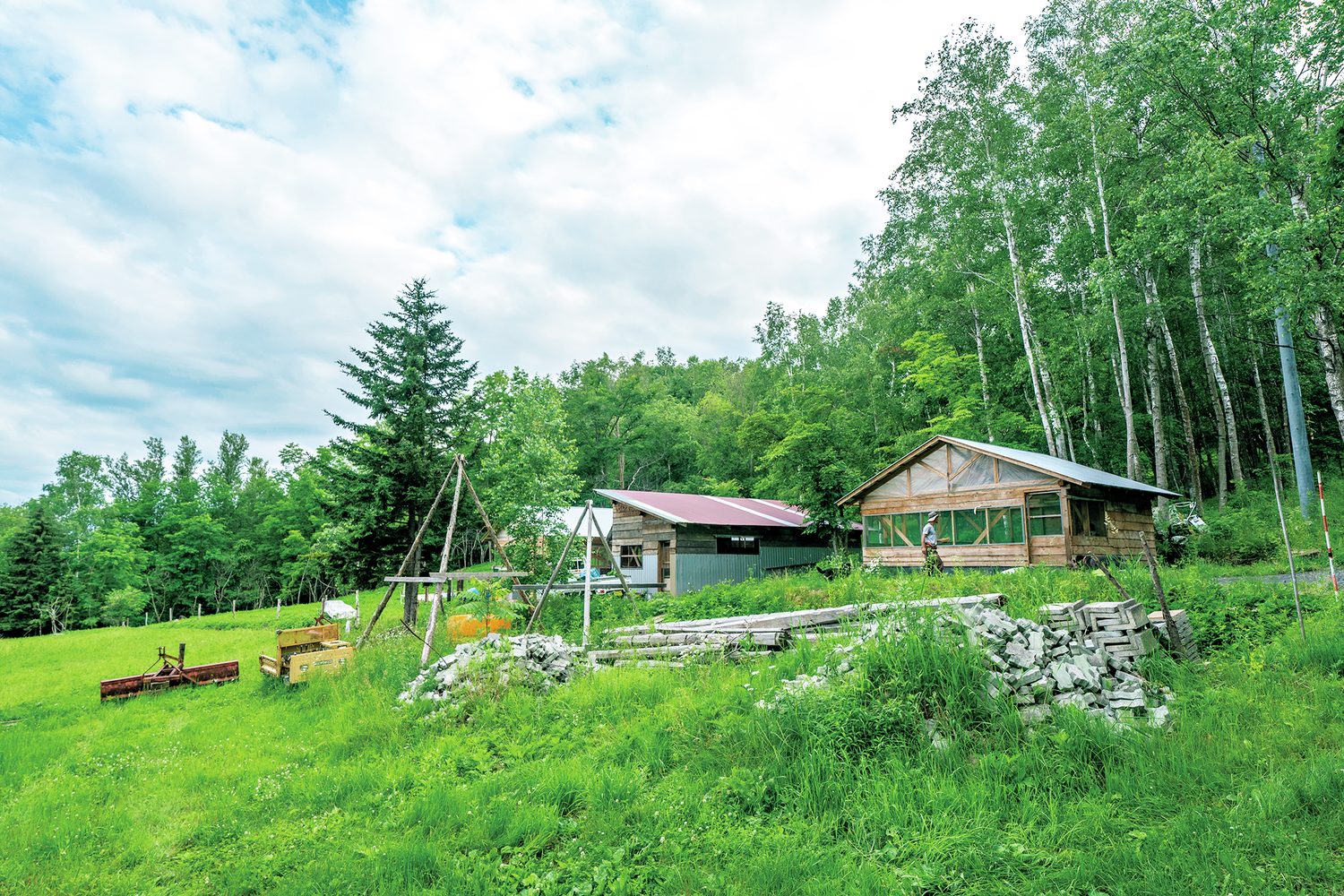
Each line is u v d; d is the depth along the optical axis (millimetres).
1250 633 9078
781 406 34719
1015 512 19875
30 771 8641
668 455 68062
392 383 22203
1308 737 5832
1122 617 8195
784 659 8945
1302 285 16016
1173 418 32594
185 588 59219
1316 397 31844
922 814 5078
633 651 11531
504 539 26266
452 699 9539
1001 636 7102
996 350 33844
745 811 5574
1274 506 22688
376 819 6227
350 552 22312
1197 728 6117
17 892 5328
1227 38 17344
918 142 29094
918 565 22250
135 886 5367
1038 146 26094
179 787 7625
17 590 50312
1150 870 4145
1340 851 4246
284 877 5242
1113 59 21531
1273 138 17984
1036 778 5410
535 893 4645
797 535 30344
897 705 6285
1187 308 30672
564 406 66625
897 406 38062
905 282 32344
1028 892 4145
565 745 7590
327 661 13000
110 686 13164
